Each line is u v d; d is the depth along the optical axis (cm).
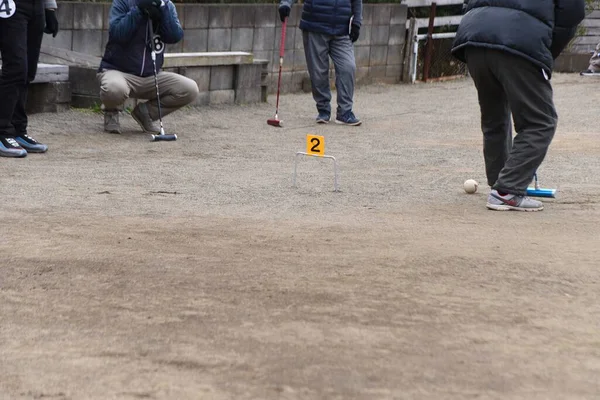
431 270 859
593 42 3816
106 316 721
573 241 991
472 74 1167
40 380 598
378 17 2927
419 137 1881
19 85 1454
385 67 3005
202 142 1727
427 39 3128
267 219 1070
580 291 815
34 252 895
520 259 906
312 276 830
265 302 757
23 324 704
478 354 657
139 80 1753
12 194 1180
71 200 1157
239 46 2503
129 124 1886
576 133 1944
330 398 575
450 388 596
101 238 955
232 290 787
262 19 2550
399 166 1502
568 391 600
